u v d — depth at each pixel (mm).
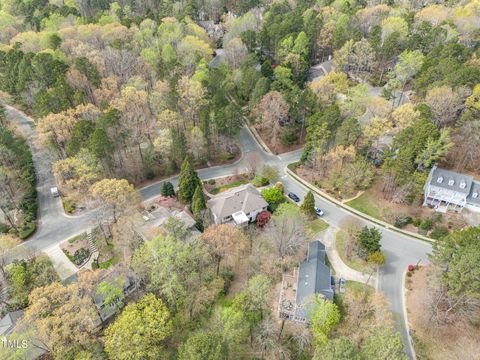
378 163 86875
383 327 46000
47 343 44938
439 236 69312
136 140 84875
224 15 157375
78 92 87938
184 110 93312
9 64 103688
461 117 80562
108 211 66188
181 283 54438
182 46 115688
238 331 48094
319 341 48719
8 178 77062
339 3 148125
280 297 58719
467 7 136625
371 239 64250
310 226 73312
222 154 94812
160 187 85438
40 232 73688
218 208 74438
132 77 100062
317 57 133500
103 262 66438
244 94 108562
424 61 99625
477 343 52406
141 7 163250
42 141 78375
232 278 62344
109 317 55281
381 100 87625
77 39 119062
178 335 52312
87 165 72875
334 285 61375
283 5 151625
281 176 87938
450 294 51625
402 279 63031
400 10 139625
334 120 81312
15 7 154250
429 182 73438
